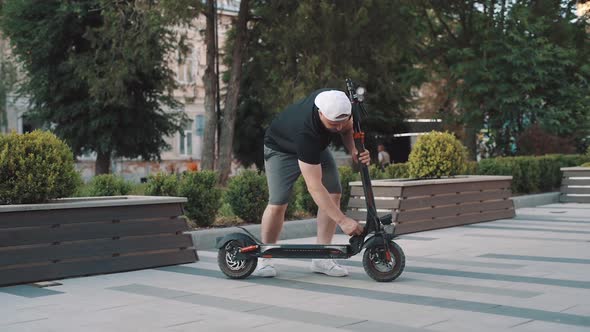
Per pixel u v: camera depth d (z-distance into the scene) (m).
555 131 23.52
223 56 26.70
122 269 6.30
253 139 31.44
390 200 9.22
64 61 24.50
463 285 5.32
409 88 29.19
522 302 4.64
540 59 23.58
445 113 27.78
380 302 4.71
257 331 3.95
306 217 10.30
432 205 9.63
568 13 24.89
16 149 6.12
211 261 7.04
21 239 5.73
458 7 26.84
